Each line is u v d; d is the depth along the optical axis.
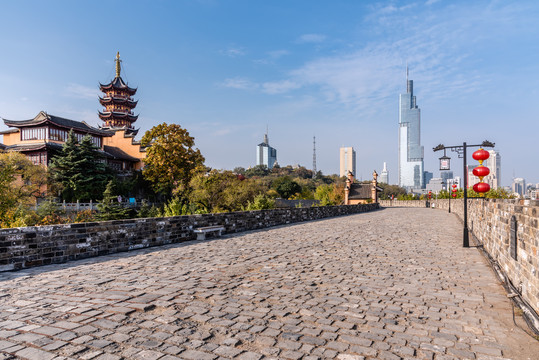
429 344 3.77
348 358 3.41
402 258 8.85
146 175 52.50
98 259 8.59
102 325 4.15
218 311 4.71
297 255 9.21
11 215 27.31
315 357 3.42
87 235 8.89
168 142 50.19
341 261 8.38
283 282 6.30
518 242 5.60
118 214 39.34
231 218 15.47
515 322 4.44
